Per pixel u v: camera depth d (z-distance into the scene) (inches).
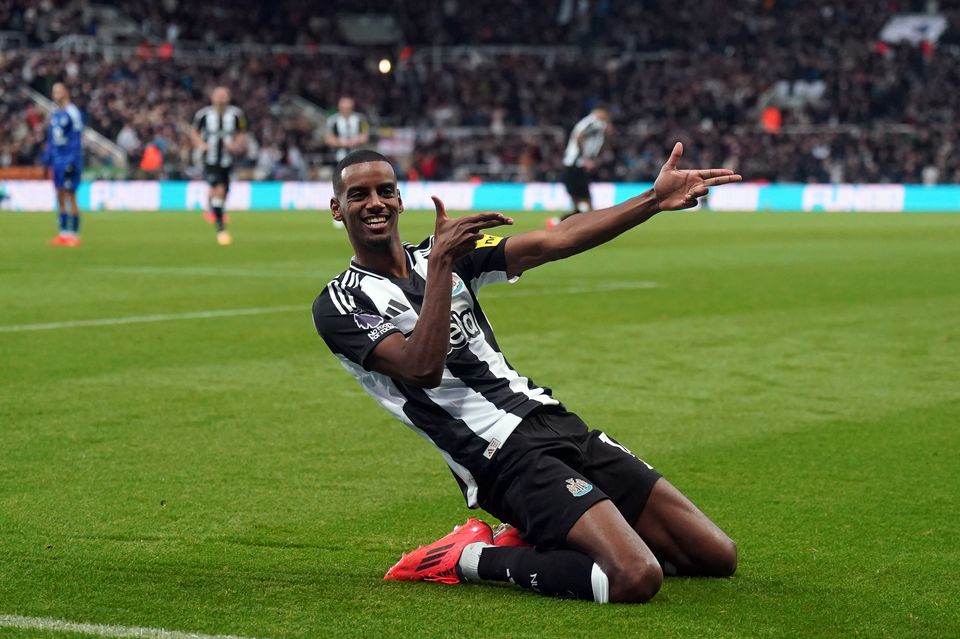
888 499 207.2
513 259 164.6
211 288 534.0
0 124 1422.2
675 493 163.3
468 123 1763.0
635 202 161.6
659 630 142.3
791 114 1754.4
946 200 1498.5
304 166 1557.6
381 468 228.1
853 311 470.0
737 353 366.0
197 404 283.9
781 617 147.7
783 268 661.3
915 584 161.5
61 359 343.3
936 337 402.0
